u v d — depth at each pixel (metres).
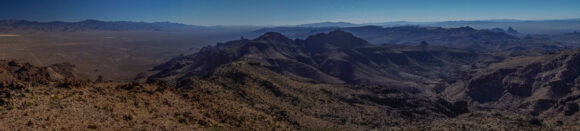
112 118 25.09
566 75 178.00
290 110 63.03
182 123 30.28
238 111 45.44
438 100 117.88
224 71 108.50
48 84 28.33
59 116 22.44
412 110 97.56
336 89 110.44
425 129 58.62
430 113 97.00
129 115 26.64
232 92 72.31
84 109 24.97
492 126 62.12
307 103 80.06
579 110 127.12
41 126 20.27
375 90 114.88
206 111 38.06
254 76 97.81
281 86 95.88
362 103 97.50
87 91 29.53
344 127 61.62
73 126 21.59
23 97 23.62
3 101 22.00
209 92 64.12
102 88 32.12
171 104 35.28
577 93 154.50
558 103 144.00
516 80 198.75
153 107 31.75
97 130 22.12
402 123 78.06
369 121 72.94
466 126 60.75
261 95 77.50
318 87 110.44
